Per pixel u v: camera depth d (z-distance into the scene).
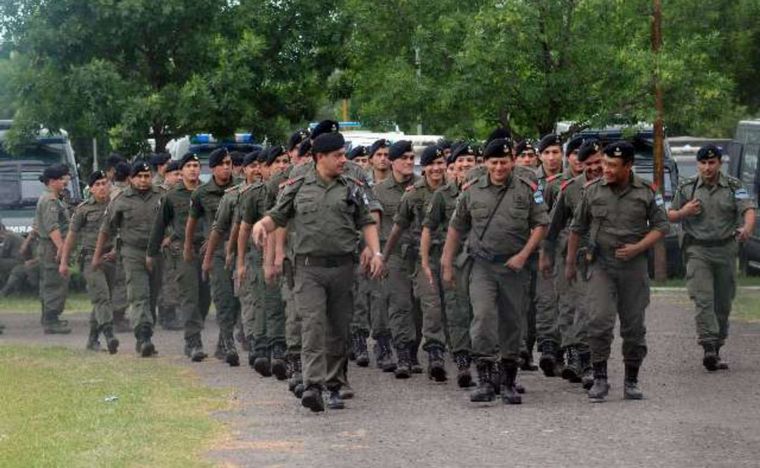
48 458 13.00
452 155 17.88
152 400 16.70
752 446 13.24
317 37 35.25
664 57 32.94
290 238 16.28
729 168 41.19
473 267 16.08
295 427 14.71
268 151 18.39
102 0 33.41
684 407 15.62
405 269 18.59
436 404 16.17
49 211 25.41
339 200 15.37
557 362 18.56
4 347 22.72
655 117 33.28
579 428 14.34
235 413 15.70
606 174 15.89
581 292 17.53
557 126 35.47
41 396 17.05
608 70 33.25
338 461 12.85
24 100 34.34
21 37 34.19
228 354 19.88
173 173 21.67
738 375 18.22
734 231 18.88
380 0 35.41
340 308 15.71
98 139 35.41
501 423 14.73
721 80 34.28
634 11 33.97
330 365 15.96
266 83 35.47
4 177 35.00
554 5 33.00
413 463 12.70
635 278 16.06
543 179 19.47
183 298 20.64
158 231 20.53
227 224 19.20
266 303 18.12
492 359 16.16
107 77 33.59
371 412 15.64
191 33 34.41
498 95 33.28
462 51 33.47
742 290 32.81
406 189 19.14
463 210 16.12
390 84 34.25
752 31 45.84
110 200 21.58
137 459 12.98
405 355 18.66
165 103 33.62
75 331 26.20
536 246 15.91
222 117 34.41
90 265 22.06
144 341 21.25
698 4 35.53
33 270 31.66
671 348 21.22
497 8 33.16
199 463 12.77
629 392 16.25
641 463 12.52
